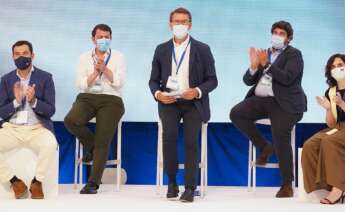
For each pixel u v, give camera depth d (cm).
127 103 805
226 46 806
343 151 624
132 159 830
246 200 646
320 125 811
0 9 809
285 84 688
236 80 802
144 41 811
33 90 646
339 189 619
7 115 663
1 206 581
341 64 646
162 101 649
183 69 665
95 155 697
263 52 689
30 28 809
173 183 652
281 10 805
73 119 705
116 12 812
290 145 689
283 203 621
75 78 808
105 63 721
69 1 812
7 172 645
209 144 827
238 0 808
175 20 659
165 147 647
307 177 636
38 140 652
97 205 591
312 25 802
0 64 805
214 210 564
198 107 651
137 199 643
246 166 827
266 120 737
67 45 811
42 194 643
